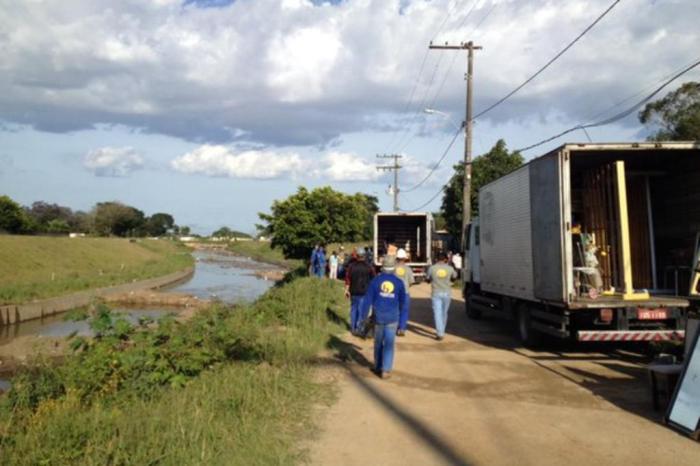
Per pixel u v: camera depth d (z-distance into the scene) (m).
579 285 10.89
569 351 11.98
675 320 10.20
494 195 14.41
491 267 14.70
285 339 11.32
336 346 11.95
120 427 5.73
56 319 26.62
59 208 102.94
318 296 18.69
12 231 66.94
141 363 7.73
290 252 34.25
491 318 17.77
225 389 7.33
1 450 5.39
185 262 68.44
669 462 5.79
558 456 5.96
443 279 13.48
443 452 6.05
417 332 14.65
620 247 10.73
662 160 11.25
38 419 6.24
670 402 7.00
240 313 14.34
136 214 115.25
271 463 5.46
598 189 11.56
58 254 45.56
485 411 7.59
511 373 9.85
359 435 6.55
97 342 8.35
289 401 7.45
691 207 10.97
